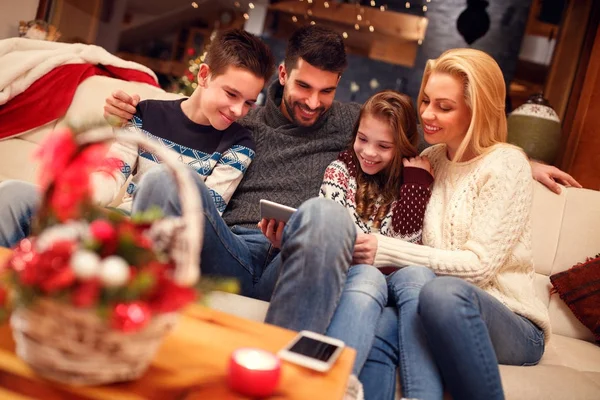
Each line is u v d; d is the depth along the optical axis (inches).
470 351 47.2
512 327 55.0
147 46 196.5
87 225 29.8
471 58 62.5
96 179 59.2
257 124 73.4
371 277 52.5
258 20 201.5
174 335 36.4
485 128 63.7
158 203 51.6
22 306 26.6
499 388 47.7
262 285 58.1
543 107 109.7
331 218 47.4
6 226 51.4
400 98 65.8
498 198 58.8
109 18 188.4
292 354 36.0
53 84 85.0
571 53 134.0
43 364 27.9
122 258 28.5
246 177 70.7
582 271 75.5
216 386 31.3
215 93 66.0
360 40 198.8
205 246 55.4
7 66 83.8
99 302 26.1
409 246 58.3
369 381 50.0
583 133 121.7
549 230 79.0
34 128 84.4
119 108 67.4
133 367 29.2
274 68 70.9
